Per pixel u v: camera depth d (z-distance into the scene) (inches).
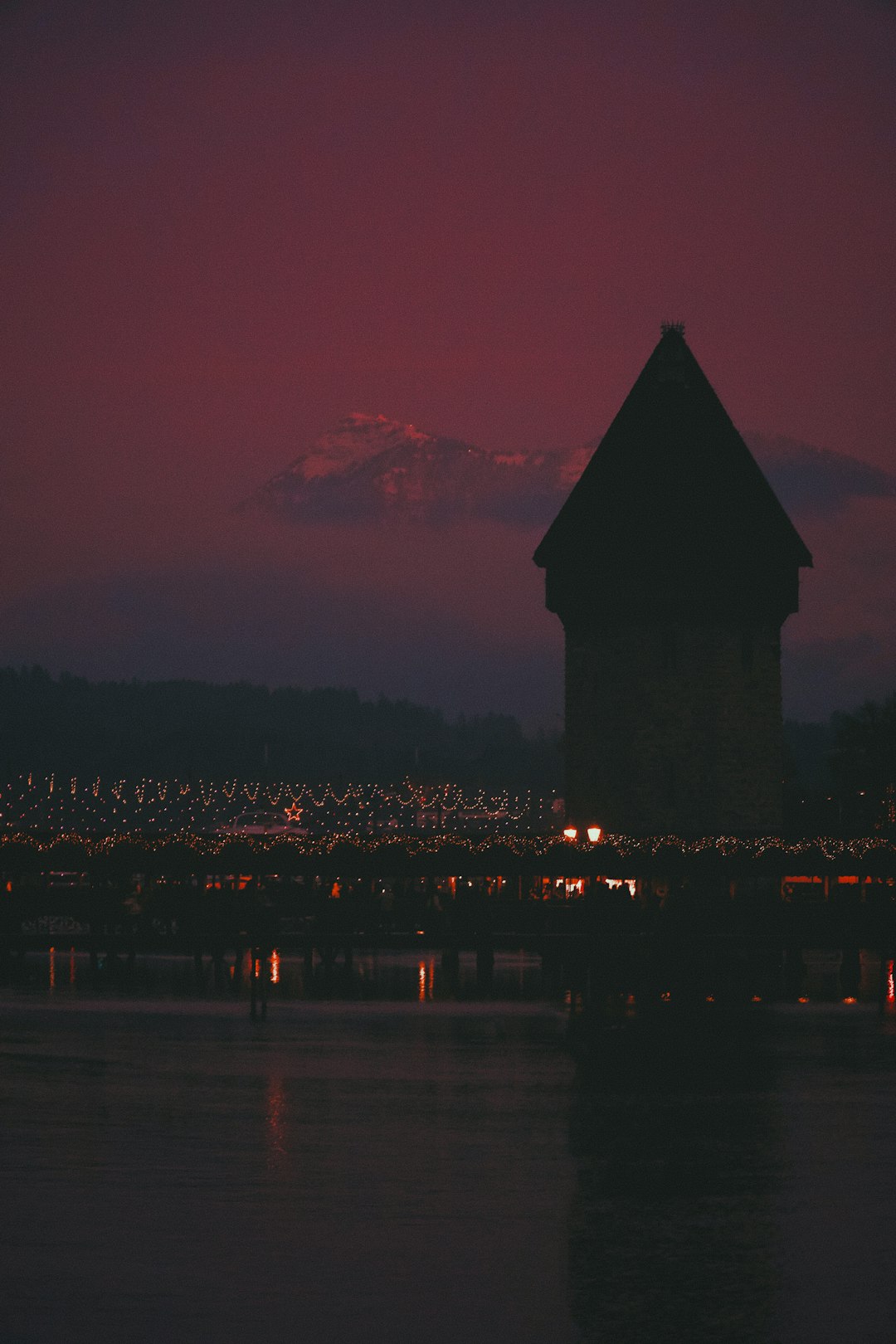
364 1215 3656.5
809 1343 2962.6
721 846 7559.1
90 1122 4571.9
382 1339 2962.6
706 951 7313.0
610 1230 3565.5
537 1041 6048.2
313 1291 3186.5
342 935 7652.6
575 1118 4677.7
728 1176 4030.5
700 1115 4722.0
